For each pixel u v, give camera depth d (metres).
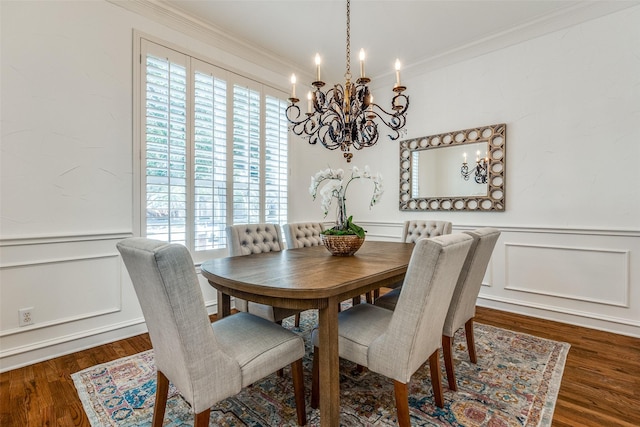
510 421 1.43
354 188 4.42
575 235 2.69
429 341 1.37
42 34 2.04
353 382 1.77
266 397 1.64
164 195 2.62
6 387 1.73
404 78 3.81
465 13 2.65
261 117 3.38
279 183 3.58
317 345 1.52
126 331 2.42
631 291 2.45
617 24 2.48
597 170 2.59
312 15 2.68
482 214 3.24
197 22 2.73
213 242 2.95
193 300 1.04
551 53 2.79
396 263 1.76
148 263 0.99
